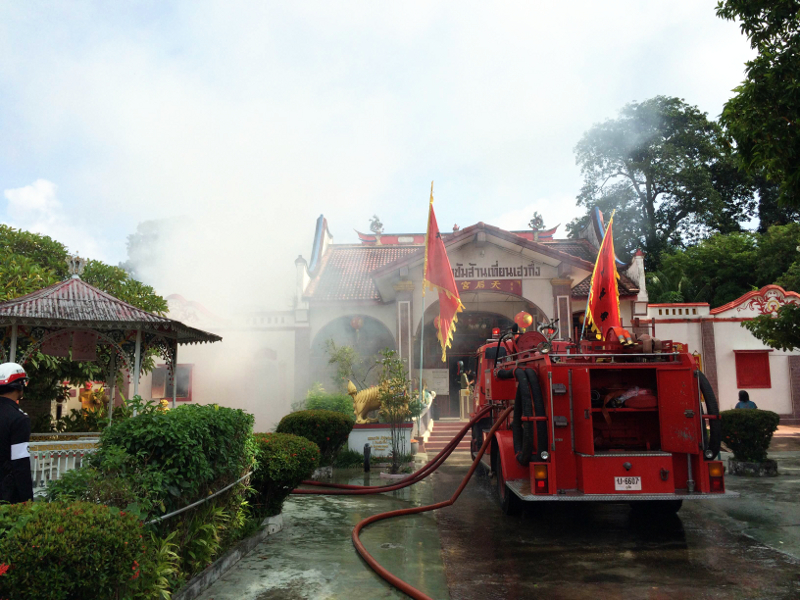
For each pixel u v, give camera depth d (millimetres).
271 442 7242
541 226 27375
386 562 5824
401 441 13680
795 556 5844
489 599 4762
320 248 25000
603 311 11711
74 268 8609
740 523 7309
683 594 4809
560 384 6648
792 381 19781
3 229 11000
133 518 3473
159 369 20250
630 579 5219
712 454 6461
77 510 3203
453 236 18219
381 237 28094
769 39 7059
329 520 7828
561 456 6609
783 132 6492
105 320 7824
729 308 20266
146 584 3818
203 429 4895
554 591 4934
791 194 6883
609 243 11750
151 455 4461
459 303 14336
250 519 6711
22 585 2844
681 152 34469
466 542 6621
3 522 3045
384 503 9086
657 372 6855
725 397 19812
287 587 5027
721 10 7211
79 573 2986
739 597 4719
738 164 7395
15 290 9062
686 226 37250
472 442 12461
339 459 13344
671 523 7402
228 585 5078
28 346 8102
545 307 18141
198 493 5090
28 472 4105
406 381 12625
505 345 10398
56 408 13617
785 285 26047
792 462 12734
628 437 7340
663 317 20391
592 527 7285
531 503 7875
